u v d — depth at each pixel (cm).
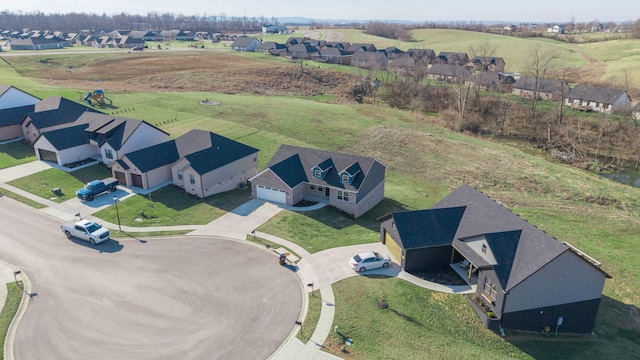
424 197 5097
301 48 15738
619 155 7088
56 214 3994
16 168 5028
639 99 9775
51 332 2498
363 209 4469
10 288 2883
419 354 2438
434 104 9888
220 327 2569
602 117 8381
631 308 3197
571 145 7375
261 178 4447
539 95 10212
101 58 13038
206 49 16950
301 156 4719
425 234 3275
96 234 3459
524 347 2641
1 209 4050
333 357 2367
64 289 2889
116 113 7356
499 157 6525
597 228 4509
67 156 5194
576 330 2875
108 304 2747
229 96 9312
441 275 3241
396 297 2897
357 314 2712
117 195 4453
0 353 2334
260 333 2531
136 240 3575
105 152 5162
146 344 2420
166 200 4397
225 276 3084
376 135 7169
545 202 5141
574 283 2730
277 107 8469
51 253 3328
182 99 8625
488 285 2836
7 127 5938
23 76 10125
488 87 11238
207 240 3600
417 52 16175
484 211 3341
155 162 4725
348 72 12975
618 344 2817
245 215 4106
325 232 3853
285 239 3653
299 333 2538
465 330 2694
